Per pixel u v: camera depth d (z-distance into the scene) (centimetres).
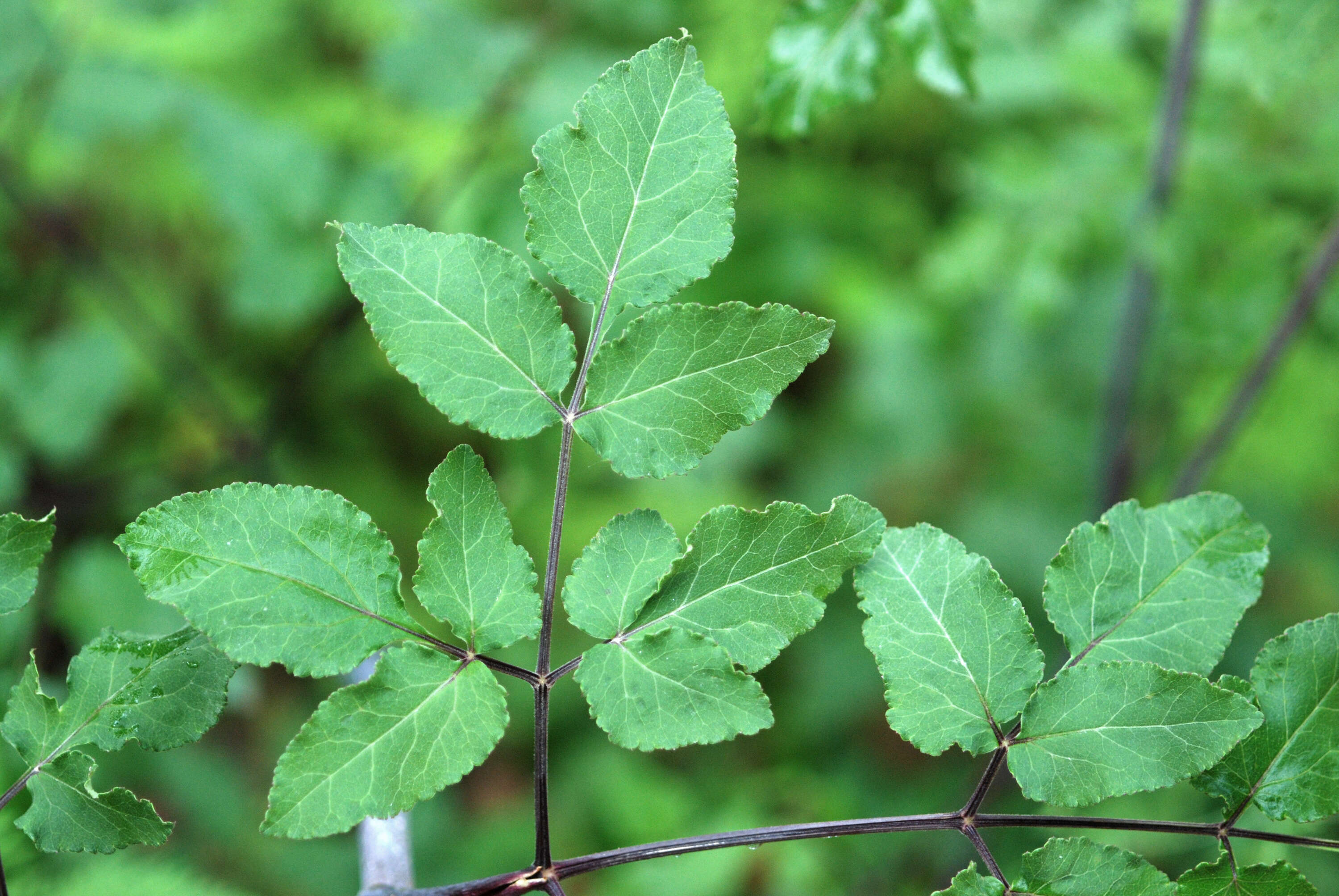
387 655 82
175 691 83
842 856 166
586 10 158
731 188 83
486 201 160
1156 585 84
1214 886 84
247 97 189
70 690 83
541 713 82
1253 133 154
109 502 159
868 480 209
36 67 150
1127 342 149
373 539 82
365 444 198
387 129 190
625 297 83
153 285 198
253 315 158
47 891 96
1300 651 84
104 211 198
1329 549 181
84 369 151
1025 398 209
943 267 171
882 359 214
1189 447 165
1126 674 83
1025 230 166
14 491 144
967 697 83
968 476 210
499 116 161
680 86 83
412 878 88
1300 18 101
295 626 81
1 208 182
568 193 83
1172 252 144
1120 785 83
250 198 156
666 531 83
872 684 189
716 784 184
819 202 220
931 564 84
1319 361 151
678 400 83
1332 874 102
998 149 198
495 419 82
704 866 164
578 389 83
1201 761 83
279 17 193
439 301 82
